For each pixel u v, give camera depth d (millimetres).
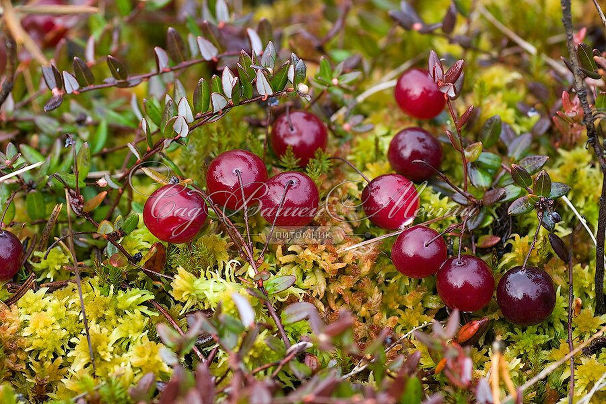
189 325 282
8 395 279
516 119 340
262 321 290
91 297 298
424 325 295
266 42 327
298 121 310
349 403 260
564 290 306
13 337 292
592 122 289
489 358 296
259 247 309
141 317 295
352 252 304
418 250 289
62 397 288
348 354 293
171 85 329
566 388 294
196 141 319
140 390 272
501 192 298
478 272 287
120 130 342
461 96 342
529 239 312
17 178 307
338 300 304
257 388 256
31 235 312
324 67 313
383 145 330
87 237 312
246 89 298
